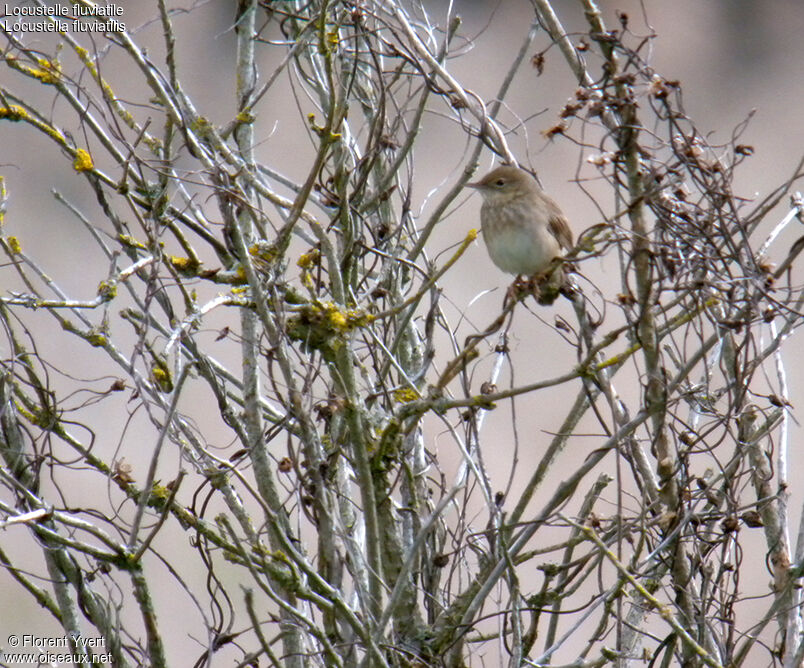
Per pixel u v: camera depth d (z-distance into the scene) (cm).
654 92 796
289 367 794
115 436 1641
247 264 780
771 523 909
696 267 827
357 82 1030
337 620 861
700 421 1081
